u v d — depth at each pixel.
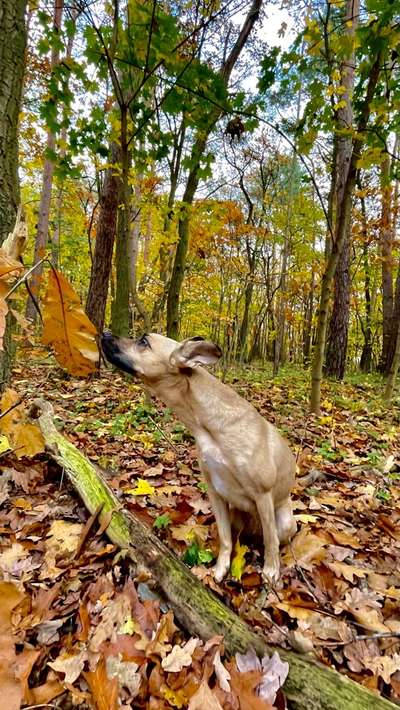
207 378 0.80
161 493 1.02
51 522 0.83
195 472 1.21
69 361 0.63
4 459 0.99
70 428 1.49
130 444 1.37
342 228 1.79
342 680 0.49
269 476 0.75
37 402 1.23
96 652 0.54
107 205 2.69
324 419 1.83
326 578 0.77
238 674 0.51
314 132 1.48
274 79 1.35
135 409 1.75
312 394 1.95
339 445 1.56
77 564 0.71
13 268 0.48
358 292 6.72
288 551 0.85
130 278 1.50
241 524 0.90
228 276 4.04
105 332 0.85
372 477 1.28
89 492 0.85
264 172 4.38
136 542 0.70
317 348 1.92
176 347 0.78
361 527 0.98
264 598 0.71
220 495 0.81
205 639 0.56
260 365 5.14
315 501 1.05
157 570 0.65
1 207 0.91
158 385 0.81
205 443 0.78
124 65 1.26
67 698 0.49
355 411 2.22
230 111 1.34
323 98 1.41
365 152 1.48
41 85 2.97
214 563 0.81
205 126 1.52
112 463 1.19
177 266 2.11
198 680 0.51
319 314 1.91
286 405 2.11
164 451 1.34
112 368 2.79
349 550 0.85
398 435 1.80
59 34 1.24
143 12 1.13
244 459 0.75
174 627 0.58
